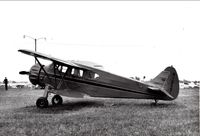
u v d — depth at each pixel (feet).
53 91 37.45
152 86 39.78
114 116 28.09
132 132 20.72
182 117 27.32
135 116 28.14
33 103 43.83
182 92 73.20
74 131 21.13
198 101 44.19
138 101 45.14
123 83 39.88
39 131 21.27
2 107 38.63
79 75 40.81
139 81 39.75
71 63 38.73
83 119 26.45
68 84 40.93
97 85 40.32
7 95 62.28
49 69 41.34
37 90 87.51
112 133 20.42
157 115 28.71
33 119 26.81
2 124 24.27
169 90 39.96
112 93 40.04
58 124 24.06
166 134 19.94
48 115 29.48
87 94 40.09
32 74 41.78
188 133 20.11
